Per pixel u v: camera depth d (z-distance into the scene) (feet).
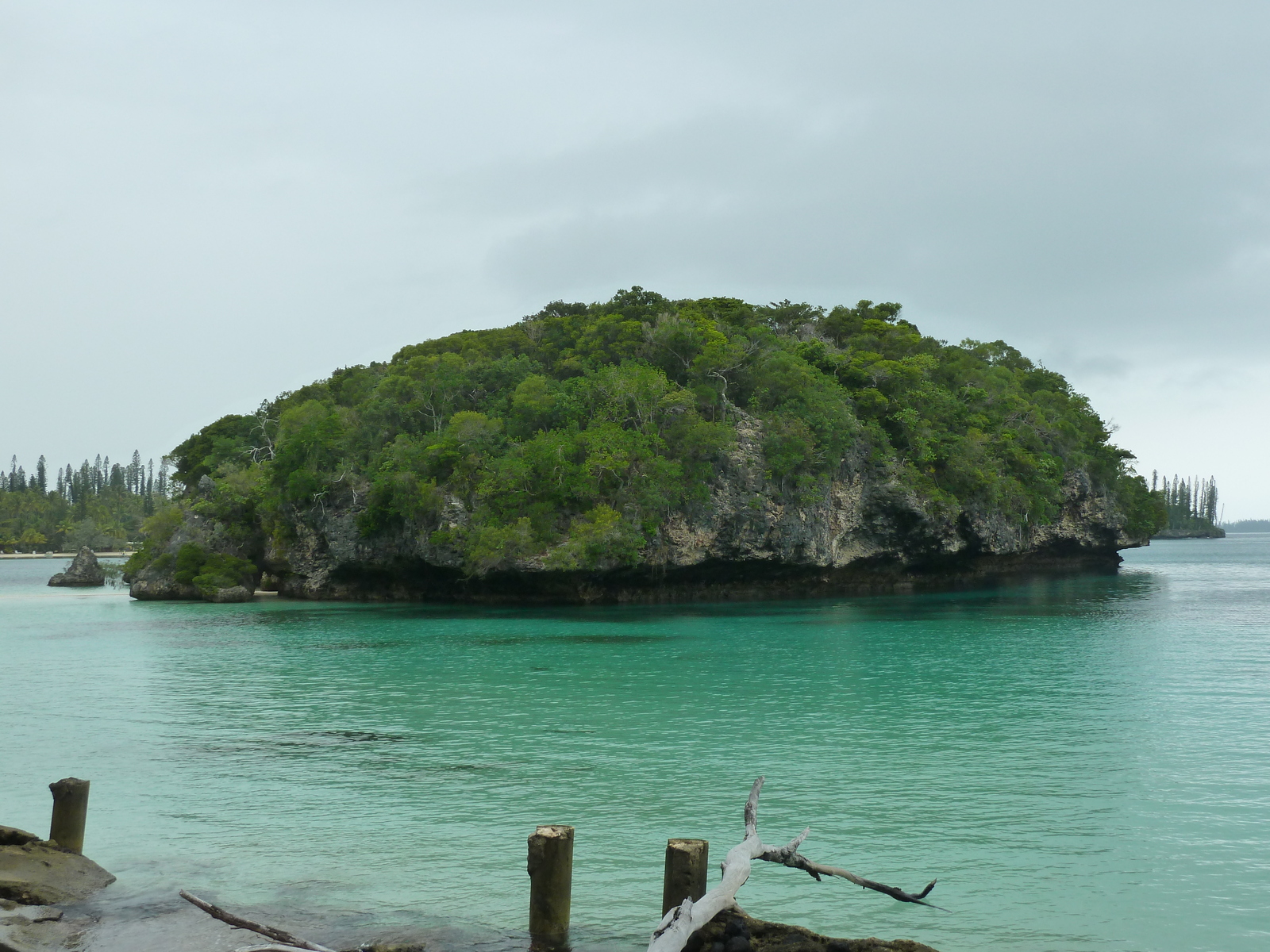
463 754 92.53
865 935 51.01
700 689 132.26
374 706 119.44
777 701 121.80
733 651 174.91
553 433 286.46
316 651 177.88
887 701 122.21
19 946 46.01
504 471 276.00
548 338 402.31
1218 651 170.91
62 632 214.48
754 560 298.15
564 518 279.49
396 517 292.61
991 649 175.63
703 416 317.63
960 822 70.64
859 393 348.38
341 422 326.24
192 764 88.74
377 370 438.81
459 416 301.02
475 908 53.42
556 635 201.36
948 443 355.36
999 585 385.29
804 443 300.20
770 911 54.34
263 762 89.35
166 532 343.26
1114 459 469.16
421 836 66.95
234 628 221.87
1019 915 53.72
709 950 41.09
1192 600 295.28
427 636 201.46
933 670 148.87
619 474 282.77
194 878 58.03
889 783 81.61
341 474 306.14
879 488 328.08
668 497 281.74
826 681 138.10
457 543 274.77
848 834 67.92
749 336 374.63
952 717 110.73
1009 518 372.79
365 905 53.78
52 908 51.34
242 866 60.44
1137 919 53.11
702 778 83.25
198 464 396.16
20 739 100.48
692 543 288.51
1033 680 138.72
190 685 137.49
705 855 42.14
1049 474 399.44
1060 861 62.28
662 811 73.51
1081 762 88.69
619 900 55.01
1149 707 116.57
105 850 63.62
